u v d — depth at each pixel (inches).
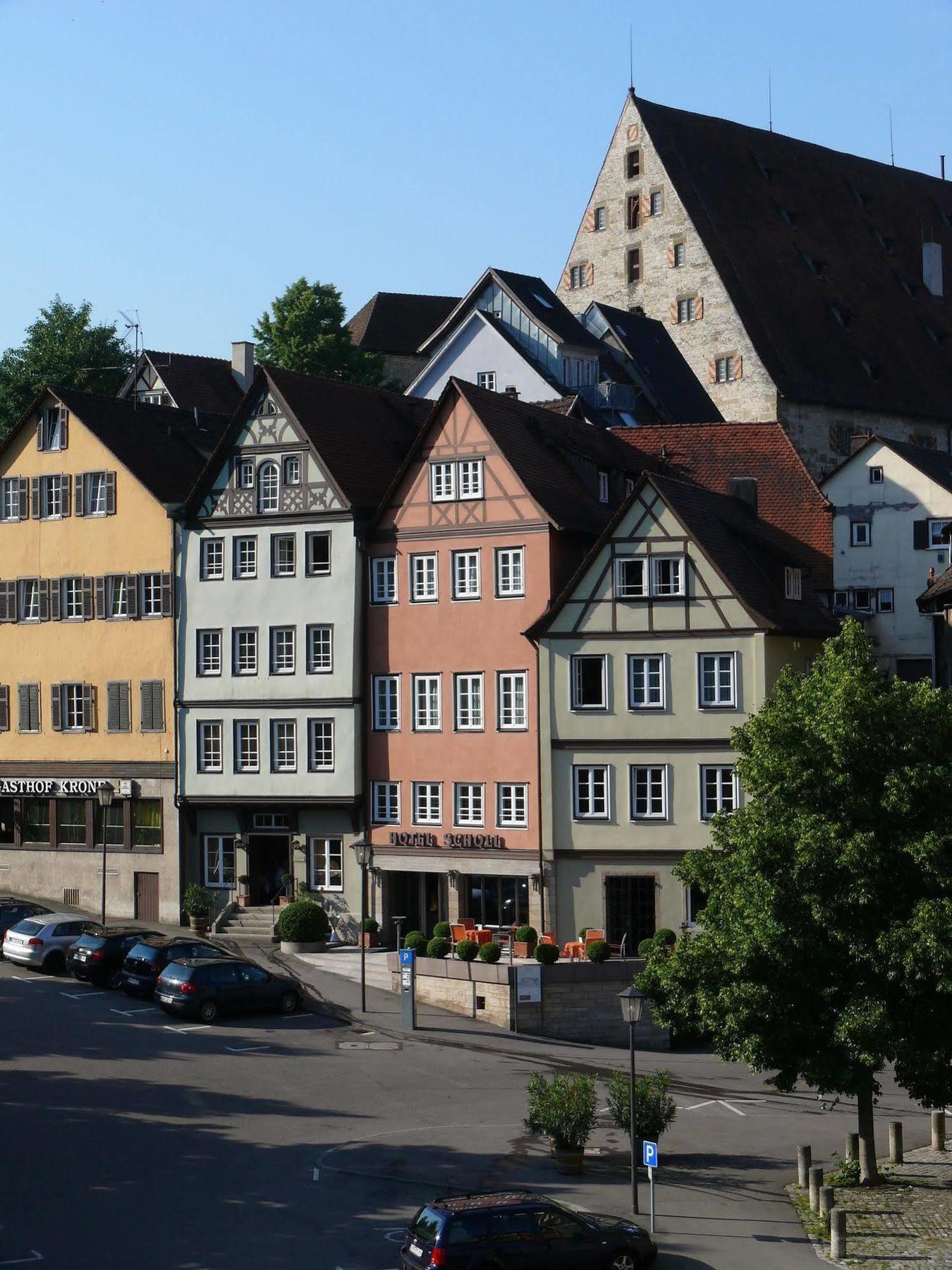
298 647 2421.3
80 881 2608.3
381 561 2397.9
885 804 1364.4
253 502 2459.4
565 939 2229.3
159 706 2534.5
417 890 2377.0
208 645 2488.9
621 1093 1443.2
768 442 2689.5
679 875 1504.7
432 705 2351.1
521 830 2266.2
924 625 2874.0
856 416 3833.7
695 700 2176.4
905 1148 1635.1
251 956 2293.3
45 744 2640.3
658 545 2199.8
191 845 2516.0
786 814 1405.0
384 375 3786.9
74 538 2628.0
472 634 2320.4
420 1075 1715.1
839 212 4276.6
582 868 2225.6
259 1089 1626.5
